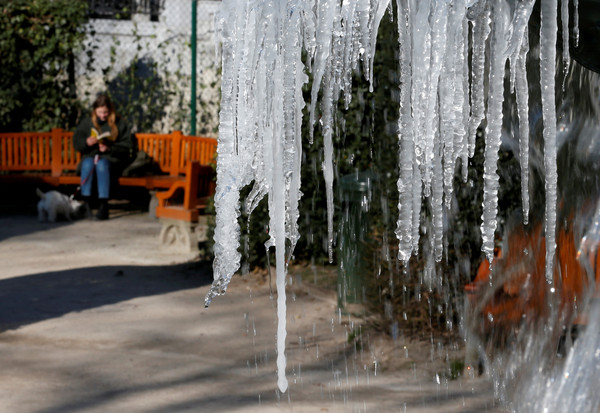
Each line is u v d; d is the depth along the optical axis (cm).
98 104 1118
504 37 240
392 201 598
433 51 240
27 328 597
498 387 441
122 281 754
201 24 1313
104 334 584
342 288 623
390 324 555
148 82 1314
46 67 1277
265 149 254
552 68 236
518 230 439
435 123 252
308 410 436
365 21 241
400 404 441
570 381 383
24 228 1048
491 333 456
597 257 385
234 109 253
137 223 1101
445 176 253
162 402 449
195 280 761
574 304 395
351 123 769
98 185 1120
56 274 782
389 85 729
